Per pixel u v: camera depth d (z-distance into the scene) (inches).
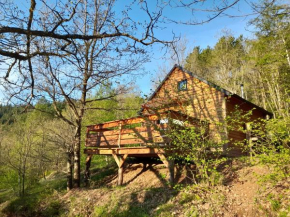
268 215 223.5
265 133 283.4
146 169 442.6
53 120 557.9
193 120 347.9
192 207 264.8
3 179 597.6
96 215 312.5
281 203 231.0
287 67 471.2
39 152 511.5
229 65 1099.9
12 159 542.3
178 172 382.0
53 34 138.7
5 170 578.6
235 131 470.3
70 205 356.8
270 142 262.2
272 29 473.4
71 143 441.4
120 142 414.0
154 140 350.9
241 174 310.0
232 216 236.1
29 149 522.0
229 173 323.9
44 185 532.4
